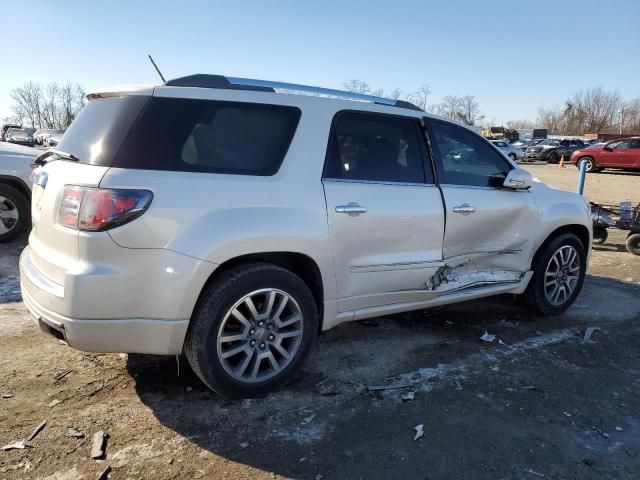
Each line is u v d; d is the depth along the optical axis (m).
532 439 2.98
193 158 3.02
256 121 3.28
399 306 3.91
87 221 2.75
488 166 4.45
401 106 4.00
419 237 3.83
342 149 3.56
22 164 6.82
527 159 38.09
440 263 3.98
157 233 2.82
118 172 2.81
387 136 3.83
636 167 25.67
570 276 5.04
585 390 3.57
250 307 3.12
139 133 2.93
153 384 3.40
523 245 4.58
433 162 4.02
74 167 2.97
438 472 2.67
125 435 2.85
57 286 2.87
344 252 3.47
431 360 3.93
